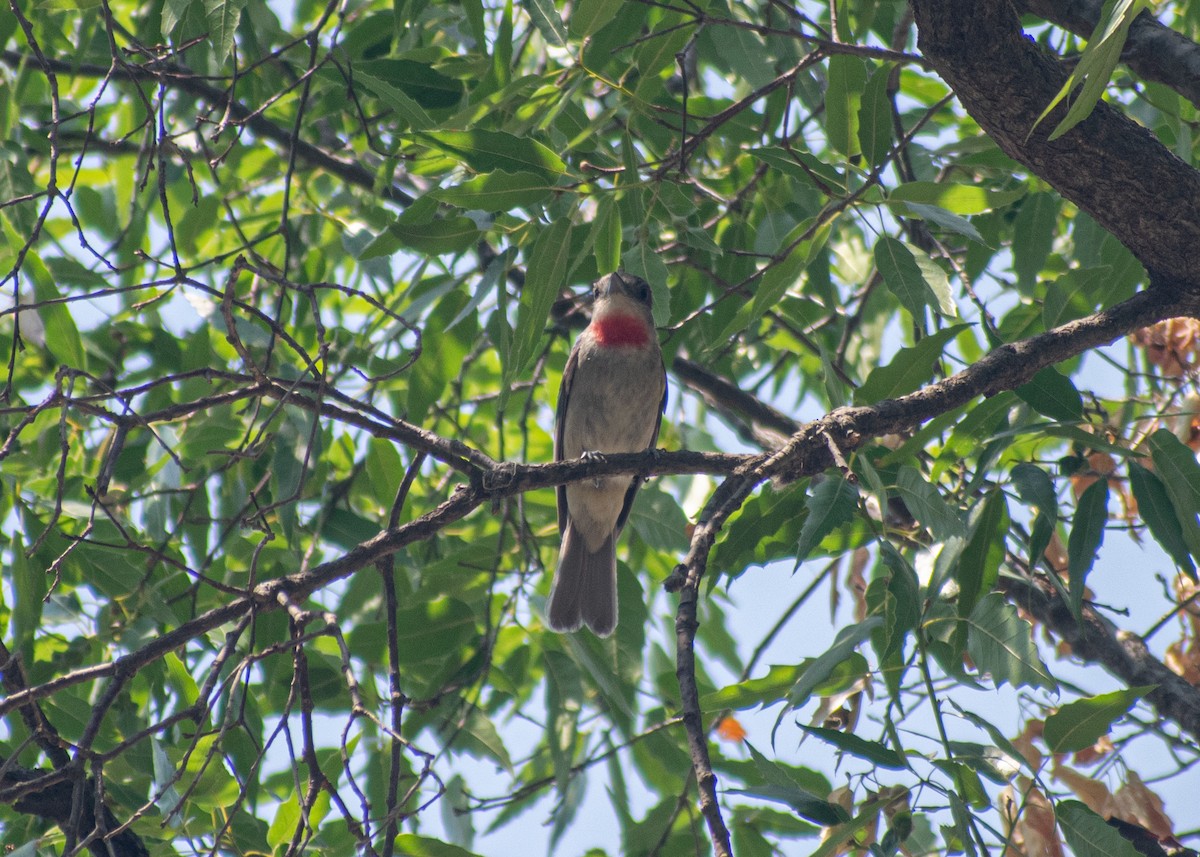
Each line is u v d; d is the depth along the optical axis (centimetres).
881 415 766
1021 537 1023
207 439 1062
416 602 1075
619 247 860
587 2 770
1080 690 903
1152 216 769
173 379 710
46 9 1022
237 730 888
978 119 778
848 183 852
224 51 774
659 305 873
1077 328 814
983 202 780
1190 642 998
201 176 1271
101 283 1141
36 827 891
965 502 827
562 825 1045
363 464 1151
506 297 858
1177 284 814
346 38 1092
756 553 841
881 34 1173
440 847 743
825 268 1116
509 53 860
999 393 800
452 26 1162
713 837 545
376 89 830
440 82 944
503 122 902
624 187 808
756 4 1159
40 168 1359
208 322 1107
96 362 1120
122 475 1075
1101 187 768
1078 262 1042
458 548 1174
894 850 658
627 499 1162
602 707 1142
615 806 1109
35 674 919
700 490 1316
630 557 1339
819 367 1345
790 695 684
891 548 697
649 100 871
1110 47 542
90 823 801
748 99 877
